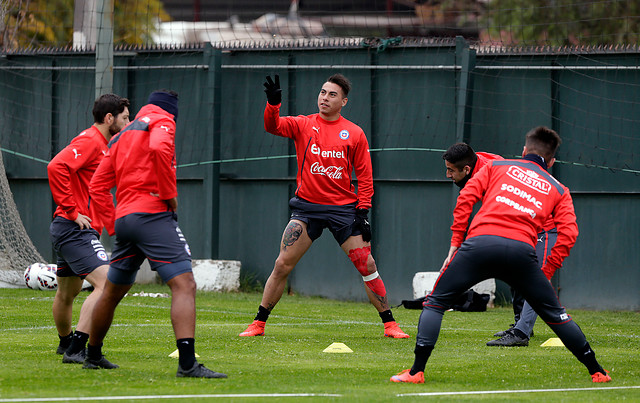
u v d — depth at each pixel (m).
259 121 46.94
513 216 18.08
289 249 27.75
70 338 21.78
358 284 44.69
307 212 27.92
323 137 27.97
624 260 40.91
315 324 32.12
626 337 29.28
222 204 47.91
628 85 40.78
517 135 42.66
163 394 15.99
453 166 24.14
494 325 32.75
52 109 50.94
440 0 66.69
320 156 27.89
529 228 18.14
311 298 45.22
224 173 47.75
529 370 20.70
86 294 41.09
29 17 61.91
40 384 16.97
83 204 20.88
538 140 19.06
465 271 18.00
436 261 43.50
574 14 61.19
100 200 20.20
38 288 43.06
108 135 21.39
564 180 41.94
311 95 46.09
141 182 18.09
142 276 48.19
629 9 59.22
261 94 46.94
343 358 22.55
